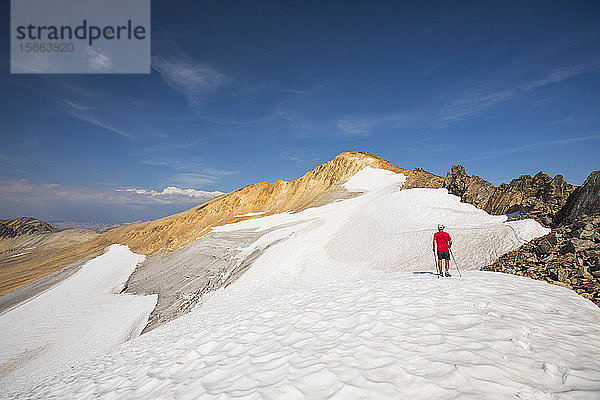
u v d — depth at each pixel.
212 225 66.69
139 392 5.87
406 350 4.67
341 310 8.14
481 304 6.70
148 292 40.50
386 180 54.91
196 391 4.86
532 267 11.16
